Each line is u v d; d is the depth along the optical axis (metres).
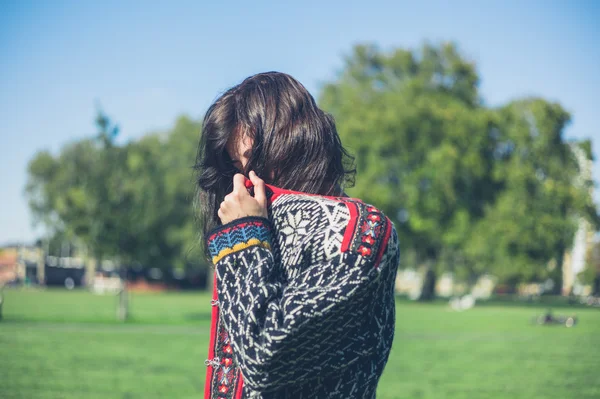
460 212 47.28
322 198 1.60
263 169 1.72
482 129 47.16
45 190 68.62
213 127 1.76
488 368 12.45
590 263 65.25
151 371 11.13
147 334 18.86
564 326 26.97
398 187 47.88
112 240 24.83
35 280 80.69
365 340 1.54
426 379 10.82
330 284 1.45
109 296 54.16
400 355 14.71
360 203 1.59
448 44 52.94
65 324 21.55
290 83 1.78
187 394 8.85
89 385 9.49
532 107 50.50
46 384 9.46
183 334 19.05
